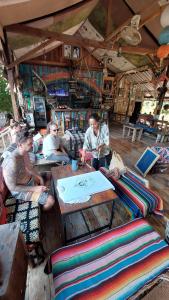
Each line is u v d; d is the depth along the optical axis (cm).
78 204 139
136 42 266
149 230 133
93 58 717
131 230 132
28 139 162
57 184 166
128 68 725
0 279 75
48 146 286
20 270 92
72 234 176
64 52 592
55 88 688
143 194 181
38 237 129
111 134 625
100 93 787
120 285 96
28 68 625
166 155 329
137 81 777
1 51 274
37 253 142
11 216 145
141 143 509
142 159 321
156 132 511
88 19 443
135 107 796
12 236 94
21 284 91
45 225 188
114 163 223
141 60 598
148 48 382
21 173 178
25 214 148
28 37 311
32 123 590
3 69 369
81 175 183
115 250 116
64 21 309
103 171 224
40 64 638
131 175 221
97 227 186
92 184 166
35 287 129
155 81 582
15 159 160
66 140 365
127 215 203
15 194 167
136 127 533
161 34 220
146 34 404
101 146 248
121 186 196
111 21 402
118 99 909
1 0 140
